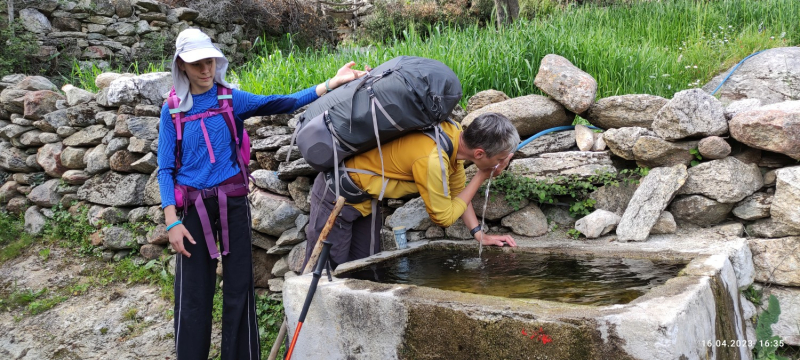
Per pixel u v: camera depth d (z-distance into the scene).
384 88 2.37
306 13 10.35
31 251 4.40
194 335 2.47
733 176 2.70
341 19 11.42
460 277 2.51
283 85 4.62
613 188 3.11
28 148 4.87
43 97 4.72
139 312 3.63
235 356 2.58
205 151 2.42
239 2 9.30
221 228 2.51
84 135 4.38
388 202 3.54
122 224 4.17
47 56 6.99
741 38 5.23
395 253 2.97
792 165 2.70
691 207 2.84
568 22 6.68
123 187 4.09
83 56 7.38
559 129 3.37
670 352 1.55
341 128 2.47
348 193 2.64
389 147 2.55
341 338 2.25
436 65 2.46
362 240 2.95
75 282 3.99
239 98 2.57
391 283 2.46
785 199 2.56
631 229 2.86
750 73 4.27
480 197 3.25
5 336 3.53
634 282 2.17
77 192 4.43
